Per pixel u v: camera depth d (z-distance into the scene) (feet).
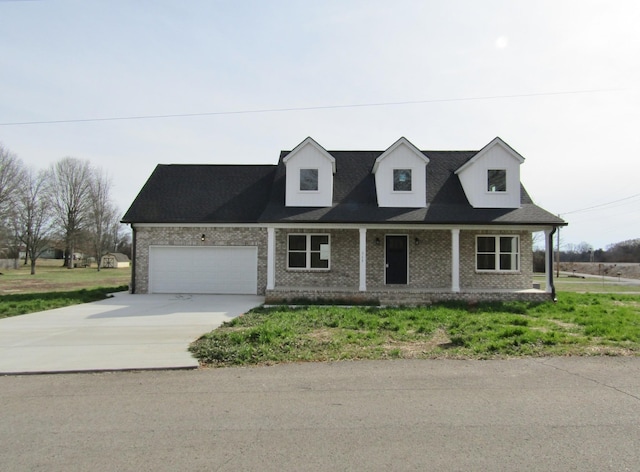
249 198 65.87
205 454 12.87
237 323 35.78
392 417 15.81
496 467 11.98
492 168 58.49
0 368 22.71
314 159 59.31
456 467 11.99
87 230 181.98
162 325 35.91
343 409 16.67
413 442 13.64
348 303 51.65
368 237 60.34
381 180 58.54
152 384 20.17
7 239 155.74
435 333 31.19
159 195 66.59
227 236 63.00
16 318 40.24
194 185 68.33
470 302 51.16
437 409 16.62
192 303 51.85
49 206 165.48
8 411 16.69
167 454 12.87
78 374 22.00
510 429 14.66
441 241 60.23
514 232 60.03
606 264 198.80
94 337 30.89
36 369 22.53
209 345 26.99
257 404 17.31
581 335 30.30
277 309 45.01
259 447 13.33
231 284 62.90
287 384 19.98
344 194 60.90
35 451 13.12
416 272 59.98
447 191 61.16
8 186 149.59
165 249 63.52
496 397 18.01
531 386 19.45
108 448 13.30
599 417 15.75
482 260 60.08
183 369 22.76
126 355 25.46
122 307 48.24
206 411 16.55
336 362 23.76
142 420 15.65
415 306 48.85
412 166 58.59
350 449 13.16
